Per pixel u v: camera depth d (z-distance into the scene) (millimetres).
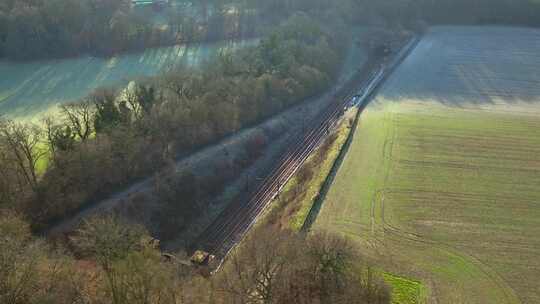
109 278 50844
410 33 191125
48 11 158500
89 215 83562
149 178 95000
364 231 79062
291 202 91062
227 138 112188
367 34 187000
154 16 190375
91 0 169000
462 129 116688
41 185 83562
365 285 60562
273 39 143375
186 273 64625
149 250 58531
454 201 87125
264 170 107625
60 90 136250
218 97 114562
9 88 137125
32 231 78875
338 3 188375
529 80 153625
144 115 101938
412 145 107625
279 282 58031
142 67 152375
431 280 69438
